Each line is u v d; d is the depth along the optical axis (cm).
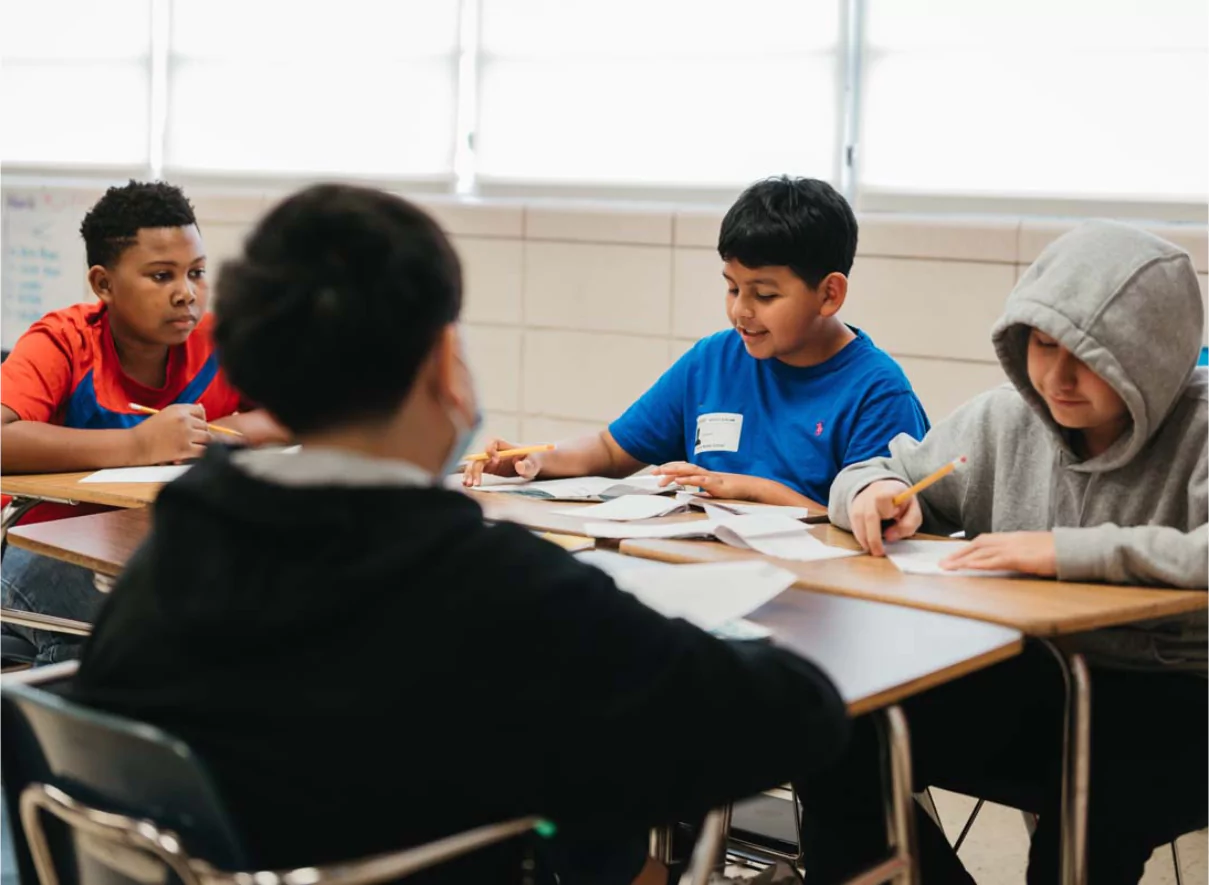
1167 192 323
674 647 108
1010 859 257
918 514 192
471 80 415
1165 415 177
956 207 347
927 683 136
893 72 352
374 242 105
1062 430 183
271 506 104
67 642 234
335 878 102
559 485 237
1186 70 318
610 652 105
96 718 104
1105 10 326
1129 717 173
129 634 109
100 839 115
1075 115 331
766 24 369
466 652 101
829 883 185
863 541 188
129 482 229
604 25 392
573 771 104
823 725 114
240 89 449
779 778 113
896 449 208
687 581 155
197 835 105
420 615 102
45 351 259
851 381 241
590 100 396
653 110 387
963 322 339
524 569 105
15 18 486
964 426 200
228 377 107
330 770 101
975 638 147
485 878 120
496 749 102
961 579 171
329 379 104
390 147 427
